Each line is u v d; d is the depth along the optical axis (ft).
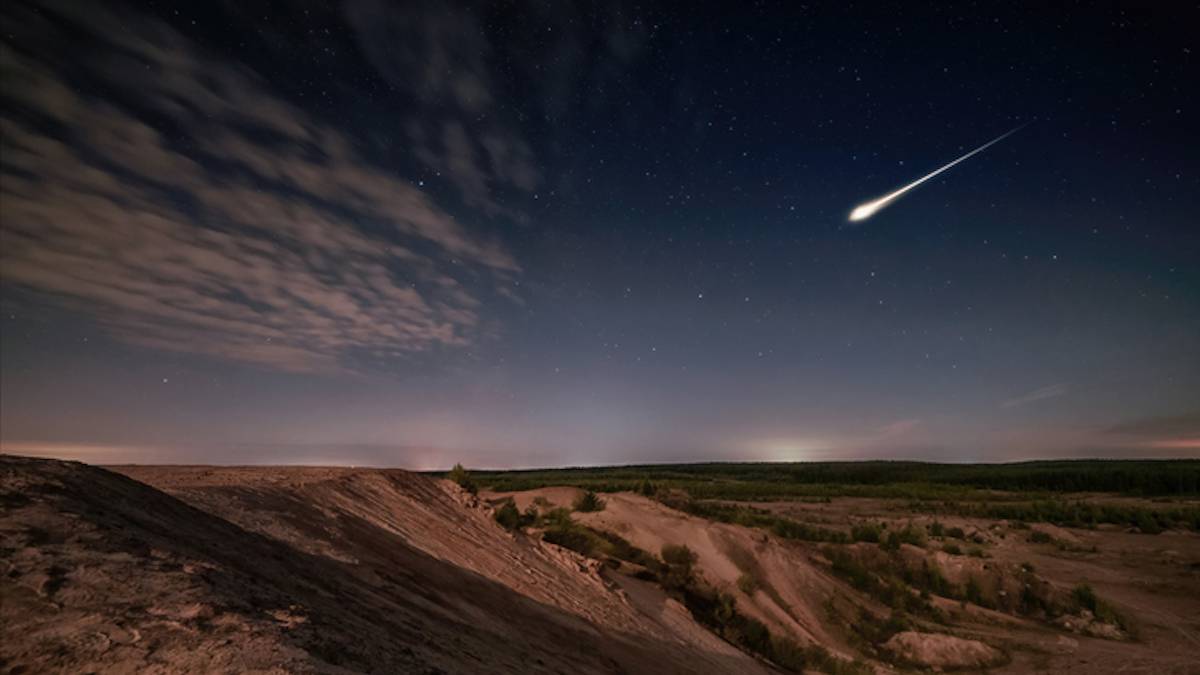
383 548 23.80
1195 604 87.92
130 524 11.65
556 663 20.86
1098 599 83.97
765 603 67.92
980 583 90.38
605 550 65.10
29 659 6.41
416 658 11.67
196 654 7.29
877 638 67.41
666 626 43.27
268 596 10.79
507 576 31.50
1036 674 59.36
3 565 8.19
